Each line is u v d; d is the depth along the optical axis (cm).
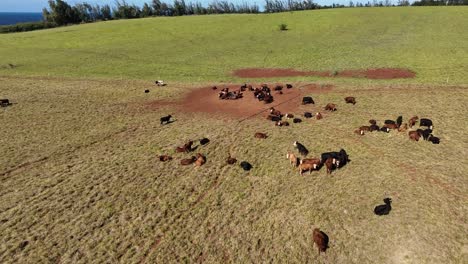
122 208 1454
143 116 2494
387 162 1706
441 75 3262
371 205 1415
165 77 3681
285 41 5541
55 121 2408
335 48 4781
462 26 5594
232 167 1738
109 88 3212
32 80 3538
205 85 3247
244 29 6700
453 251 1178
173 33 6581
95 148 1995
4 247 1253
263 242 1266
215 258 1205
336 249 1223
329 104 2439
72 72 3947
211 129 2195
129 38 6250
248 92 2912
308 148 1898
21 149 1988
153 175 1686
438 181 1536
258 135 2034
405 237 1246
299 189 1542
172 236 1301
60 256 1216
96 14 10994
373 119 2248
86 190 1576
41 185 1622
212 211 1428
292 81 3275
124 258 1205
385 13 7231
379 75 3428
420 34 5294
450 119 2194
